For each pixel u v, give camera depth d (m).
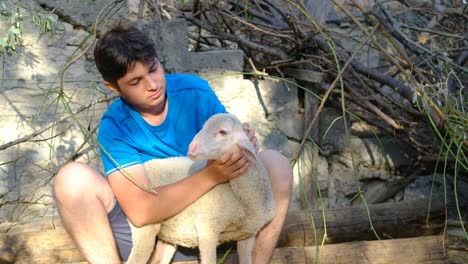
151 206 2.27
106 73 2.26
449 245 3.26
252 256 2.47
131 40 2.21
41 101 3.77
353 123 4.31
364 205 3.49
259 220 2.30
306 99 4.06
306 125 4.05
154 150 2.42
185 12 4.47
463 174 3.94
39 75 3.79
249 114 4.02
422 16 4.55
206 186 2.21
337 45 4.03
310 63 3.93
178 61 3.94
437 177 4.21
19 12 3.08
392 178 4.26
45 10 3.86
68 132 3.78
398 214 3.46
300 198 4.02
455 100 3.33
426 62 3.66
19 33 2.98
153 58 2.25
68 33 3.89
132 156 2.36
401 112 4.06
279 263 2.96
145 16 4.21
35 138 3.71
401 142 4.24
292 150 4.07
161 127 2.42
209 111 2.50
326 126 4.16
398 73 4.38
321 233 3.28
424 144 4.05
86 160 3.79
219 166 2.18
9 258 2.97
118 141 2.38
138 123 2.40
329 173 4.18
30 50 3.79
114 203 2.45
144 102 2.29
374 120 4.16
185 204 2.24
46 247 3.00
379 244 3.14
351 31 4.47
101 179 2.43
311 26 3.78
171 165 2.38
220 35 4.05
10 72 3.74
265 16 4.19
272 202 2.33
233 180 2.23
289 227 3.22
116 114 2.43
